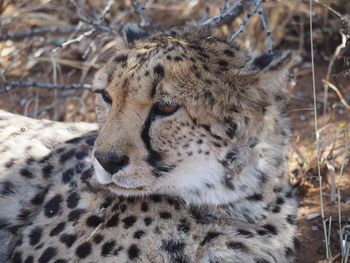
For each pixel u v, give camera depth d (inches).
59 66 477.4
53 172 306.5
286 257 284.0
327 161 380.2
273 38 470.6
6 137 324.8
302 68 470.0
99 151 255.9
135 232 267.9
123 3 511.2
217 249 268.5
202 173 265.1
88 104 466.9
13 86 412.8
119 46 294.5
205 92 259.9
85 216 277.1
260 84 266.7
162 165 262.4
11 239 298.0
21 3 529.7
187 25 313.4
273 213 280.7
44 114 455.8
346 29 400.5
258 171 271.1
